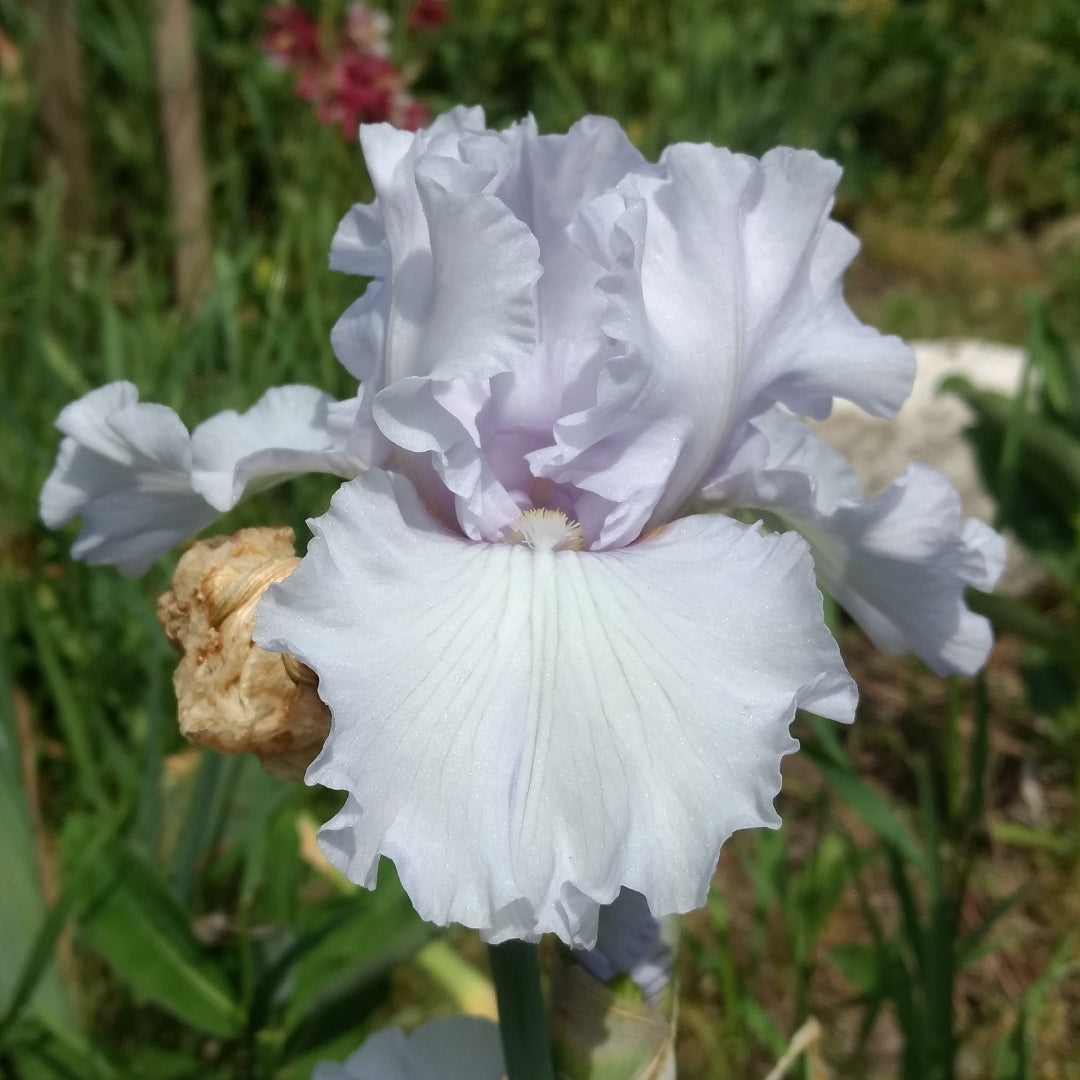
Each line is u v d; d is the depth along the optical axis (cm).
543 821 14
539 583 15
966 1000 35
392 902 25
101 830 24
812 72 71
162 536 20
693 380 17
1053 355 39
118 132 57
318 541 15
